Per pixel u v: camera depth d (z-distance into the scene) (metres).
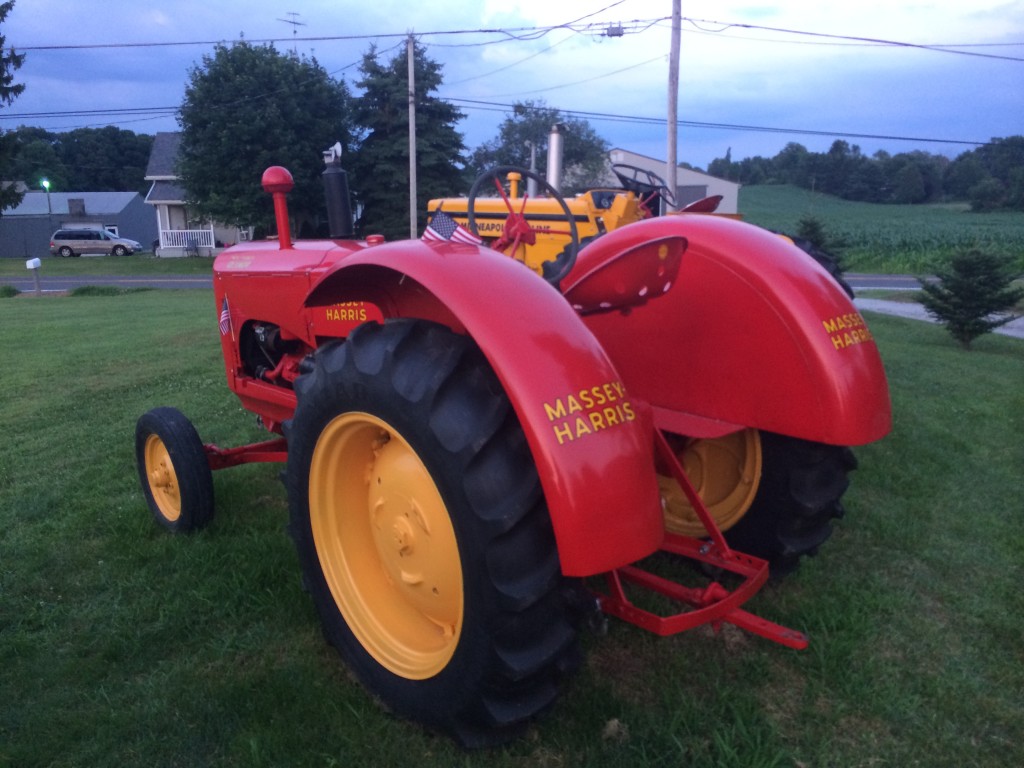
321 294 2.18
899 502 3.85
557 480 1.65
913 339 11.65
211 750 2.10
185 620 2.68
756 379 2.55
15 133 28.70
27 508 3.72
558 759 2.05
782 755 2.04
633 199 6.73
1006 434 5.25
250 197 30.00
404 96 30.28
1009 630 2.66
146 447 3.50
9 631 2.67
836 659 2.45
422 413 1.79
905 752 2.09
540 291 1.84
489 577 1.72
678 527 2.94
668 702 2.24
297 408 2.25
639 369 2.82
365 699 2.28
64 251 41.03
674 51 18.00
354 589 2.32
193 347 9.00
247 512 3.62
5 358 8.51
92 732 2.17
